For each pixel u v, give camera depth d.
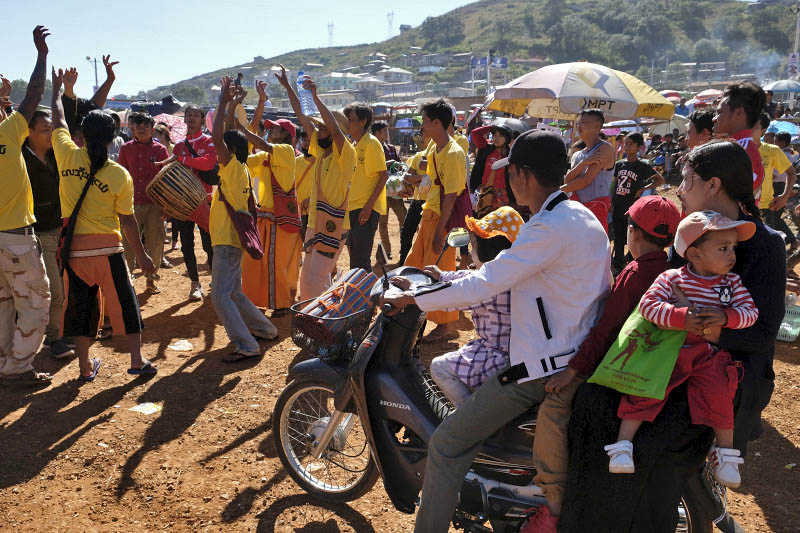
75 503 3.63
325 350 3.38
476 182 7.64
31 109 4.77
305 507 3.61
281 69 6.41
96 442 4.28
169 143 11.51
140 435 4.38
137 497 3.69
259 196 6.56
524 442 2.76
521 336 2.56
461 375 2.98
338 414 3.42
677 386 2.34
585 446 2.43
